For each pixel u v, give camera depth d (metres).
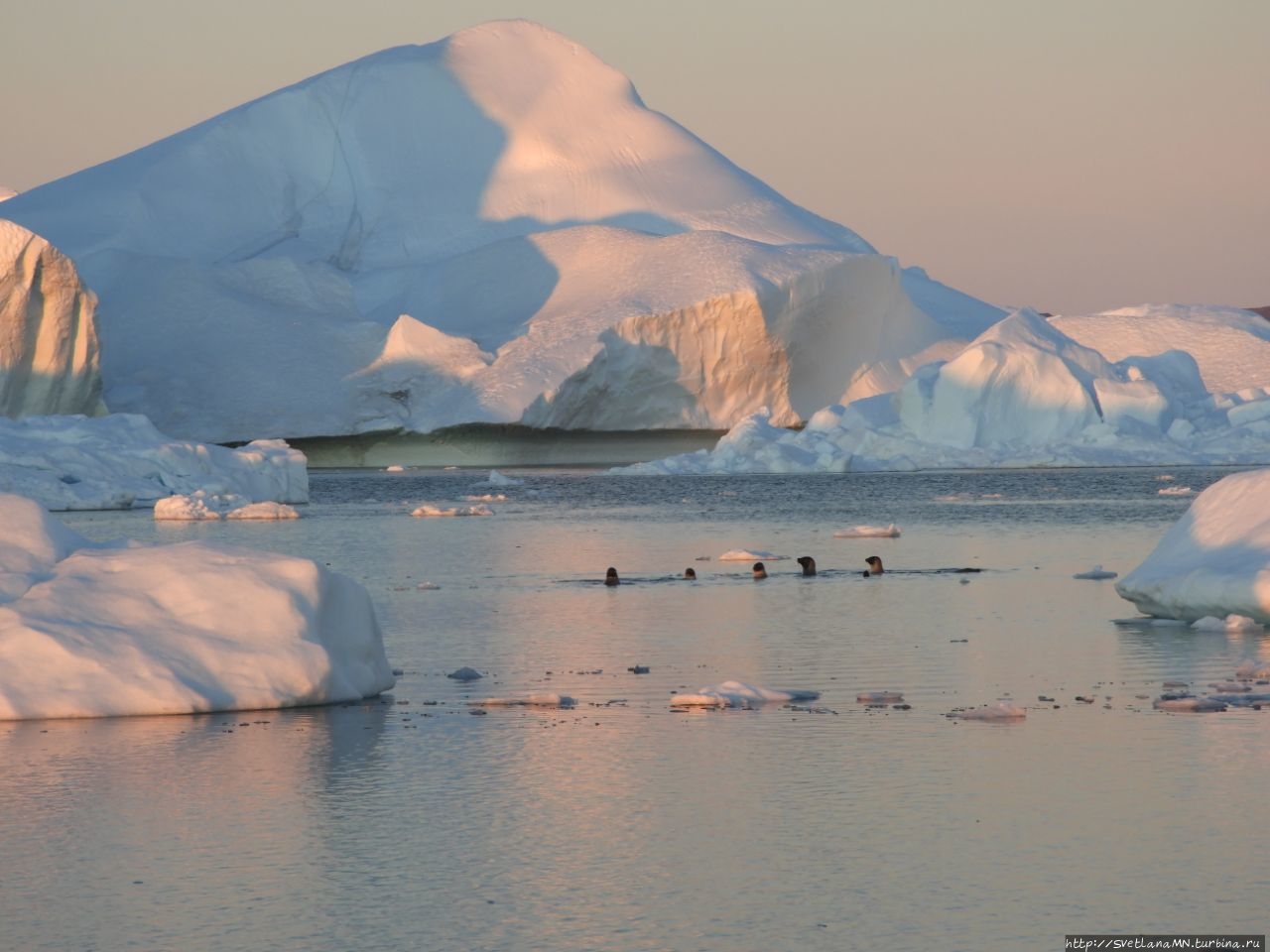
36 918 32.12
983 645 68.56
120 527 166.12
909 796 40.75
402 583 104.69
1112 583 97.75
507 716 52.66
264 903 32.88
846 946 30.12
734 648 69.19
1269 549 71.88
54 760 45.91
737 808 39.91
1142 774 42.69
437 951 30.14
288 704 54.19
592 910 32.28
